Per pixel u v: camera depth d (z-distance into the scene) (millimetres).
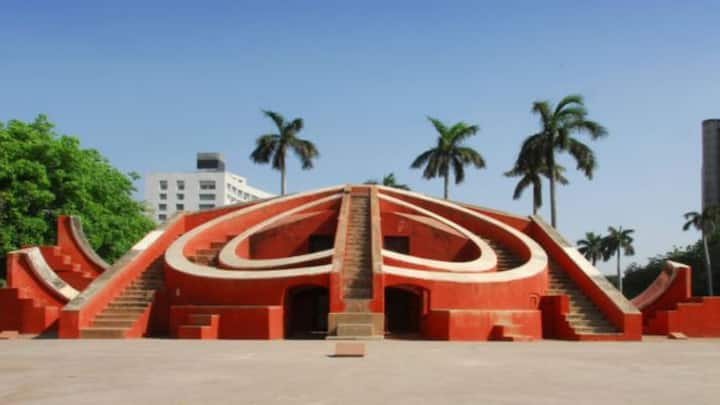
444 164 46469
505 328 18250
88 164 35125
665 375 10125
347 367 10727
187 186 141875
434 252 24812
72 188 32250
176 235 26203
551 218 37562
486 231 26531
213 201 140750
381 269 18578
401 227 25141
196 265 20688
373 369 10469
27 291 22672
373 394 8000
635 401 7660
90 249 27141
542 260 22250
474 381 9172
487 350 14430
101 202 36219
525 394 8086
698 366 11484
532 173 40312
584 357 13031
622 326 19281
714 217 58562
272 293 18719
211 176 141625
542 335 20641
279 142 46656
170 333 19359
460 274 19703
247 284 18969
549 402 7539
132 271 22094
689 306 22078
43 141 31500
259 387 8531
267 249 24734
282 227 24844
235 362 11500
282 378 9359
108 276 20969
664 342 18484
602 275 22141
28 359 12102
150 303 20109
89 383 8914
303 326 23438
